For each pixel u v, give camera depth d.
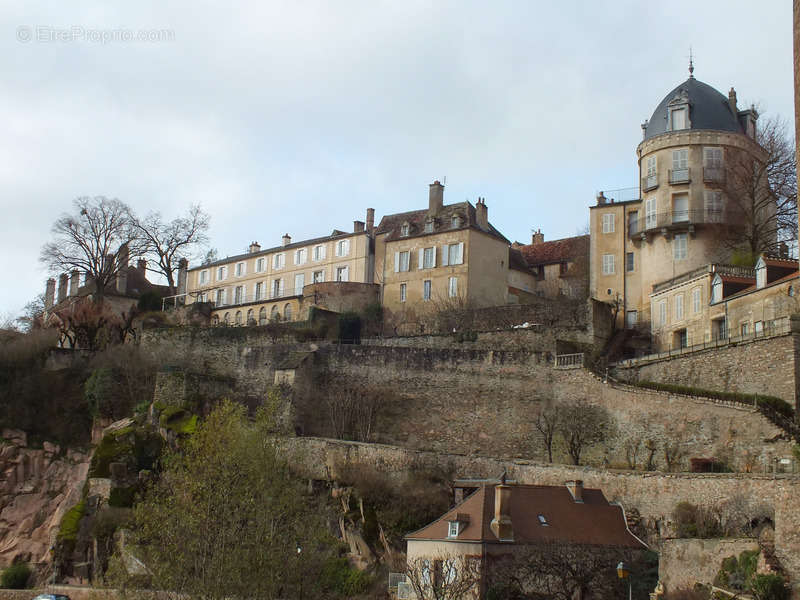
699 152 62.06
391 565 43.41
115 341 74.31
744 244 59.94
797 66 31.72
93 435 63.06
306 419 60.19
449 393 57.72
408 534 41.16
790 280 46.88
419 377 58.97
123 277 94.88
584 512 39.62
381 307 76.94
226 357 66.75
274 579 37.50
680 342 57.31
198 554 36.91
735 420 42.91
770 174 61.28
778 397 43.50
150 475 54.78
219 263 95.12
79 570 50.12
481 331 63.41
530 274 81.44
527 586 34.94
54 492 60.25
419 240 76.88
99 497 53.72
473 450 55.75
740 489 36.31
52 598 44.69
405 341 66.44
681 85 65.31
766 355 44.75
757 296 49.56
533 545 36.19
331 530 47.16
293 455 51.06
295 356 62.16
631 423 48.53
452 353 58.44
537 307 64.00
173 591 35.97
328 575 43.88
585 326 60.19
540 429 51.31
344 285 77.81
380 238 81.56
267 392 63.56
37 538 57.41
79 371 67.06
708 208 61.09
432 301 73.94
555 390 53.91
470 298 72.81
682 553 34.31
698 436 44.59
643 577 35.50
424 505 45.59
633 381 51.00
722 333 52.84
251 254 91.94
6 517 58.81
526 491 39.69
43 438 63.06
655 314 60.41
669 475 39.22
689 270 60.78
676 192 62.03
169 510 38.09
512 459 46.34
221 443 42.75
